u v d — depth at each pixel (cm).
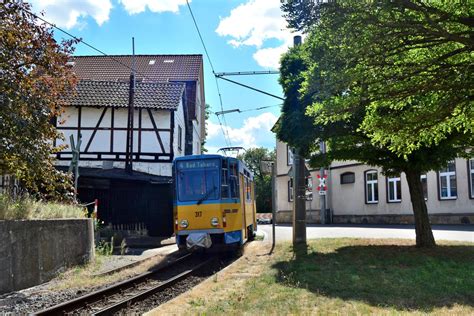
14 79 1061
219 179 1542
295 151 1656
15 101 1037
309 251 1425
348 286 880
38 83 1177
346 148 1359
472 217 2447
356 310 695
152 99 2589
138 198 2362
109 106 2520
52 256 1132
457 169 2539
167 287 1048
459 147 1280
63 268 1183
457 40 518
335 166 3488
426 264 1059
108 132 2539
